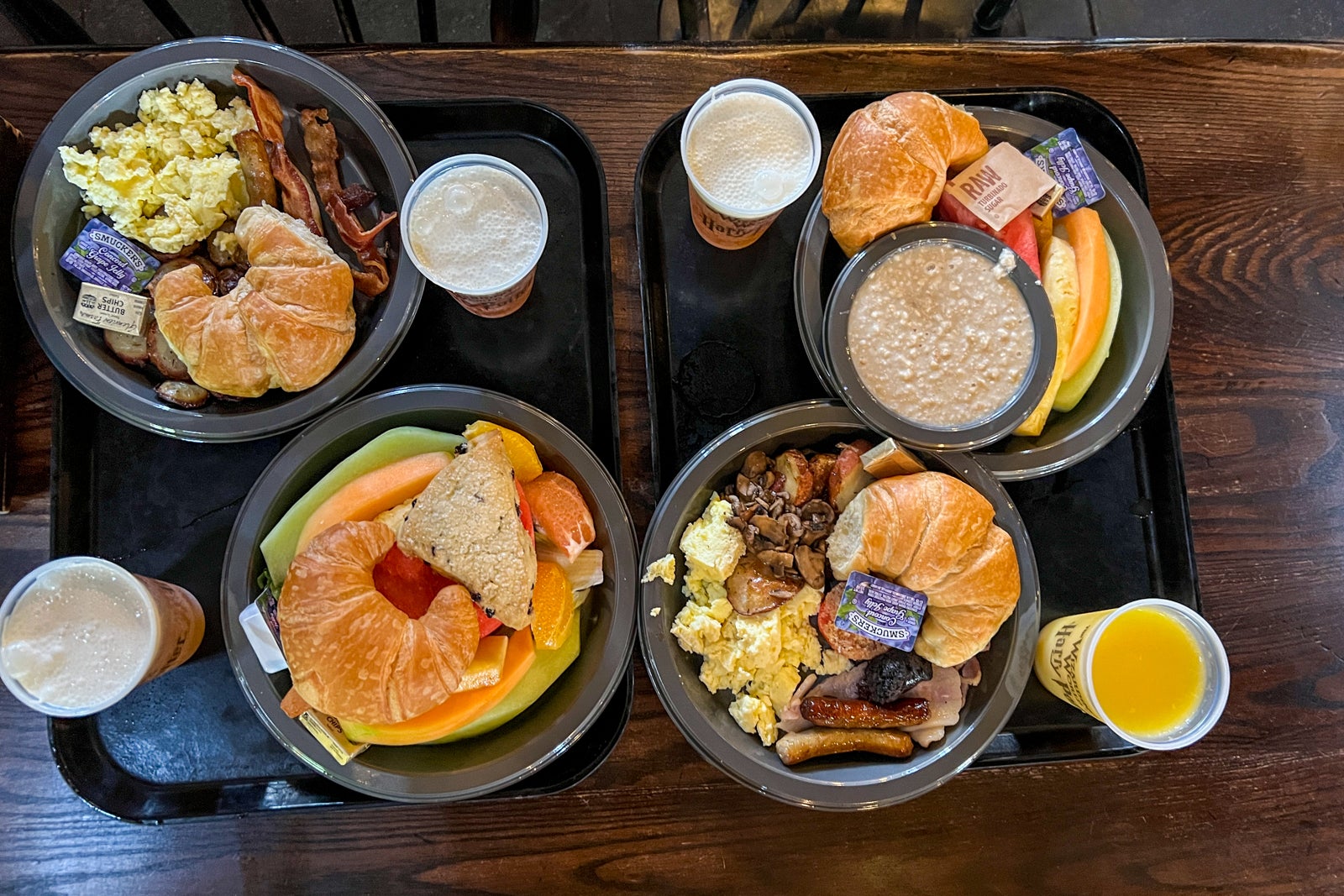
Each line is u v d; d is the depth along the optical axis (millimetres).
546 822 561
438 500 489
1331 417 622
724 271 602
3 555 553
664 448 580
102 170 536
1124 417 556
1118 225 585
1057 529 598
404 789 502
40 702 489
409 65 592
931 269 547
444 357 584
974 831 578
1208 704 537
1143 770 588
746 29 836
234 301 520
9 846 539
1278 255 631
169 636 518
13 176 564
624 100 605
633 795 563
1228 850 585
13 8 646
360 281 557
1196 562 590
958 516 512
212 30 836
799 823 570
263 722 511
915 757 536
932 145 531
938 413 535
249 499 516
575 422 585
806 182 518
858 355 538
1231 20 891
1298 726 596
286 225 531
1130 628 550
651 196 599
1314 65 640
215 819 546
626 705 540
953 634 530
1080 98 607
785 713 552
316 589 470
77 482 558
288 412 524
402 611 495
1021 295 543
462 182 526
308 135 565
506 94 599
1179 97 634
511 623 488
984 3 814
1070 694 549
